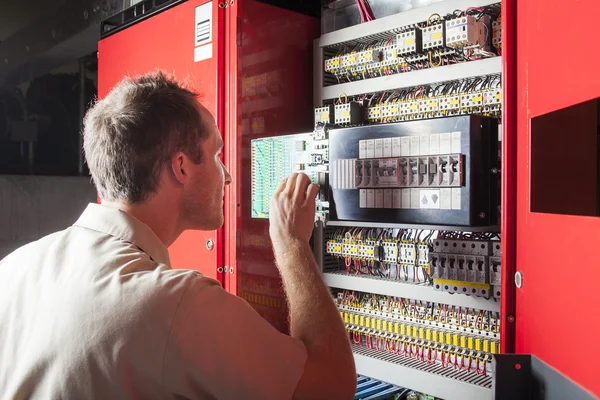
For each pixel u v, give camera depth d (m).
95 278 0.94
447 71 2.04
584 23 1.12
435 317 2.15
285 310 2.59
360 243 2.33
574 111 1.28
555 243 1.29
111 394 0.87
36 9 4.78
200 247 2.54
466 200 1.74
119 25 3.15
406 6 2.31
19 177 5.27
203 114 1.16
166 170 1.09
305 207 1.29
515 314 1.59
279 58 2.53
